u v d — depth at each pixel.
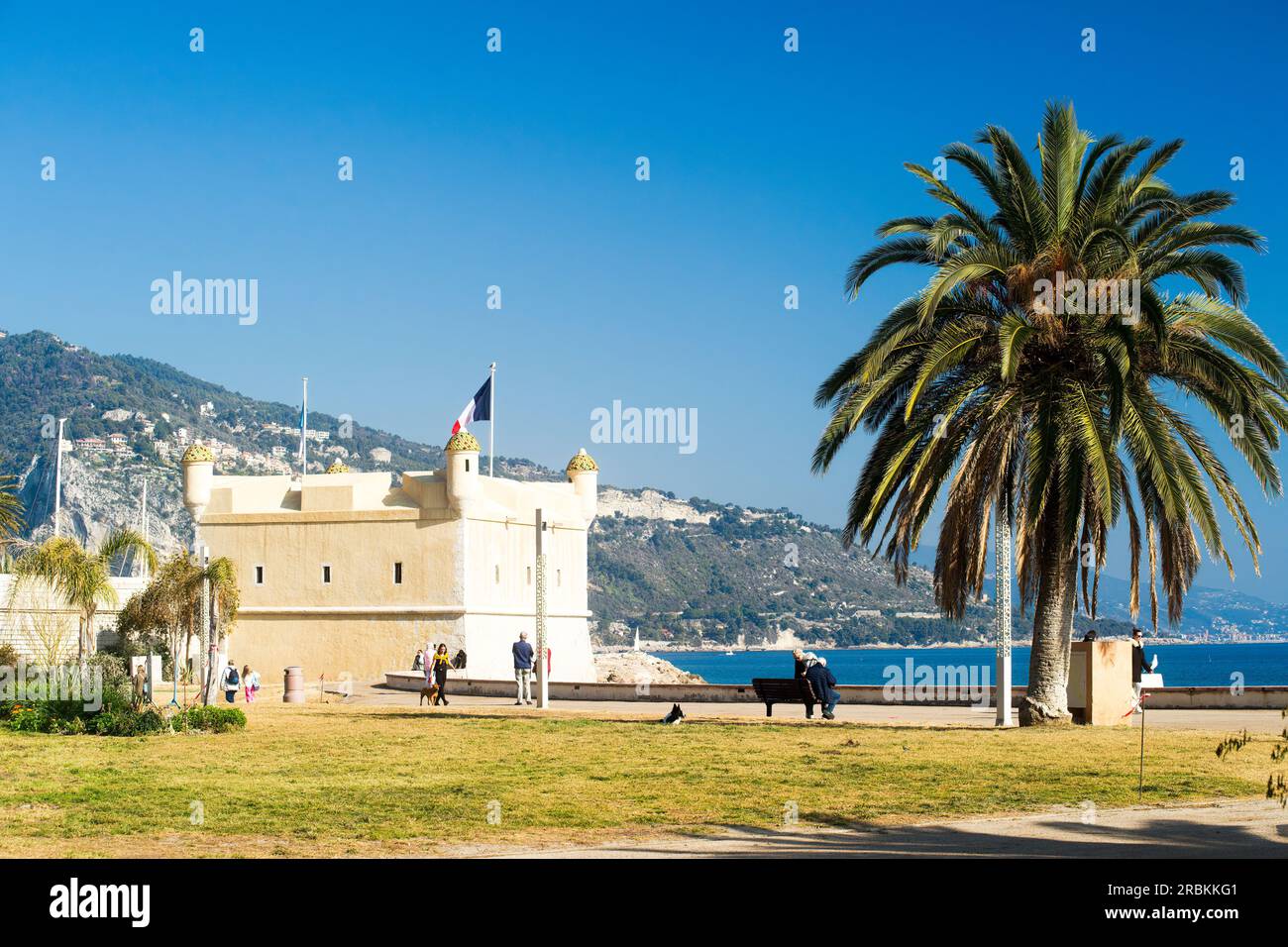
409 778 23.17
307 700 54.62
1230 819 17.98
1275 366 29.31
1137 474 30.98
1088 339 30.34
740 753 26.38
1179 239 30.19
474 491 70.88
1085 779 21.86
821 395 32.25
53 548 43.88
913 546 31.33
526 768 24.42
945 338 30.11
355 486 73.25
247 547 74.75
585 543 83.62
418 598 71.31
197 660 62.38
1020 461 31.45
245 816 19.06
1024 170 31.16
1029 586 33.47
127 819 18.84
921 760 24.66
